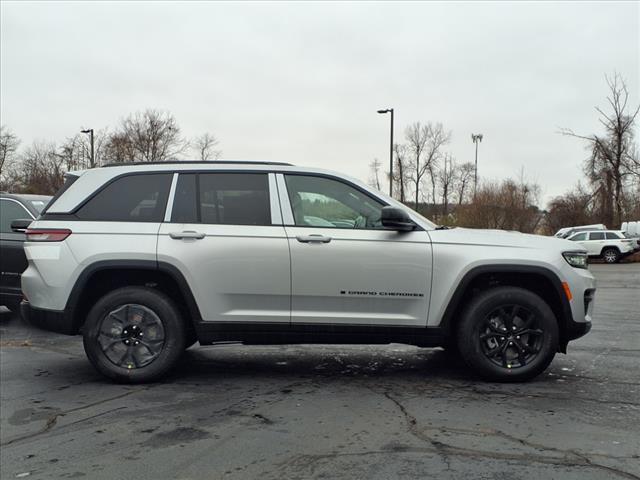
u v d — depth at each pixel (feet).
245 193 16.49
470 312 15.97
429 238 16.03
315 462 10.87
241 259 15.88
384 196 16.58
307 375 17.38
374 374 17.49
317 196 16.53
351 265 15.80
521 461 10.80
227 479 10.22
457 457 11.01
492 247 16.03
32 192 129.29
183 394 15.35
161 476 10.39
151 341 16.22
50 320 16.06
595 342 22.41
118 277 16.65
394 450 11.39
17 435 12.46
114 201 16.52
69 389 15.90
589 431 12.36
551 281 15.89
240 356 20.08
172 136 135.95
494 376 16.07
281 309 16.02
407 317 15.98
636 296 41.34
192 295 15.93
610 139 111.96
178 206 16.40
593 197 130.31
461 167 148.15
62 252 16.01
